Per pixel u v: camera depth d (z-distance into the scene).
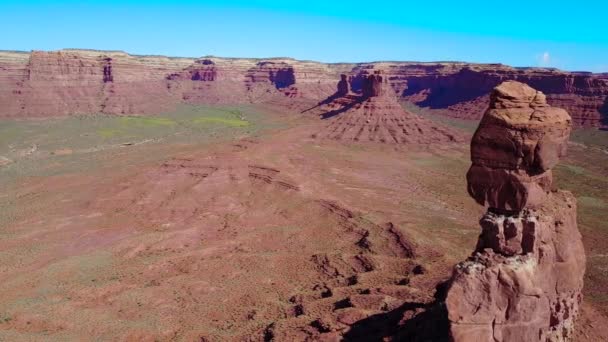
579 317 27.17
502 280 21.91
